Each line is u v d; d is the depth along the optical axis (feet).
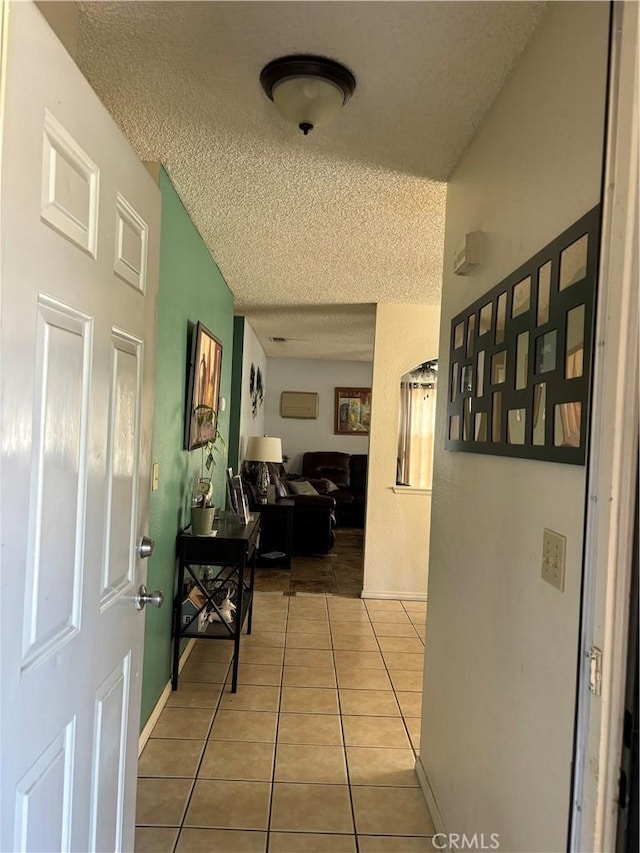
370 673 10.39
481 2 4.16
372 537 15.23
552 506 3.76
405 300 14.65
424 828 6.35
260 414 24.25
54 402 3.15
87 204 3.50
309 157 6.82
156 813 6.35
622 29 2.91
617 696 2.89
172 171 7.38
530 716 3.99
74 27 4.42
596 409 3.06
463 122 5.82
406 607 14.49
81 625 3.63
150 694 8.07
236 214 8.86
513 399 4.48
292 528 18.56
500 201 5.14
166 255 7.84
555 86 3.97
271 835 6.12
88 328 3.58
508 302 4.68
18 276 2.69
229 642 11.71
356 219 8.84
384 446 15.25
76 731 3.60
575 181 3.61
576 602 3.37
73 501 3.45
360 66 4.99
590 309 3.24
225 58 5.02
